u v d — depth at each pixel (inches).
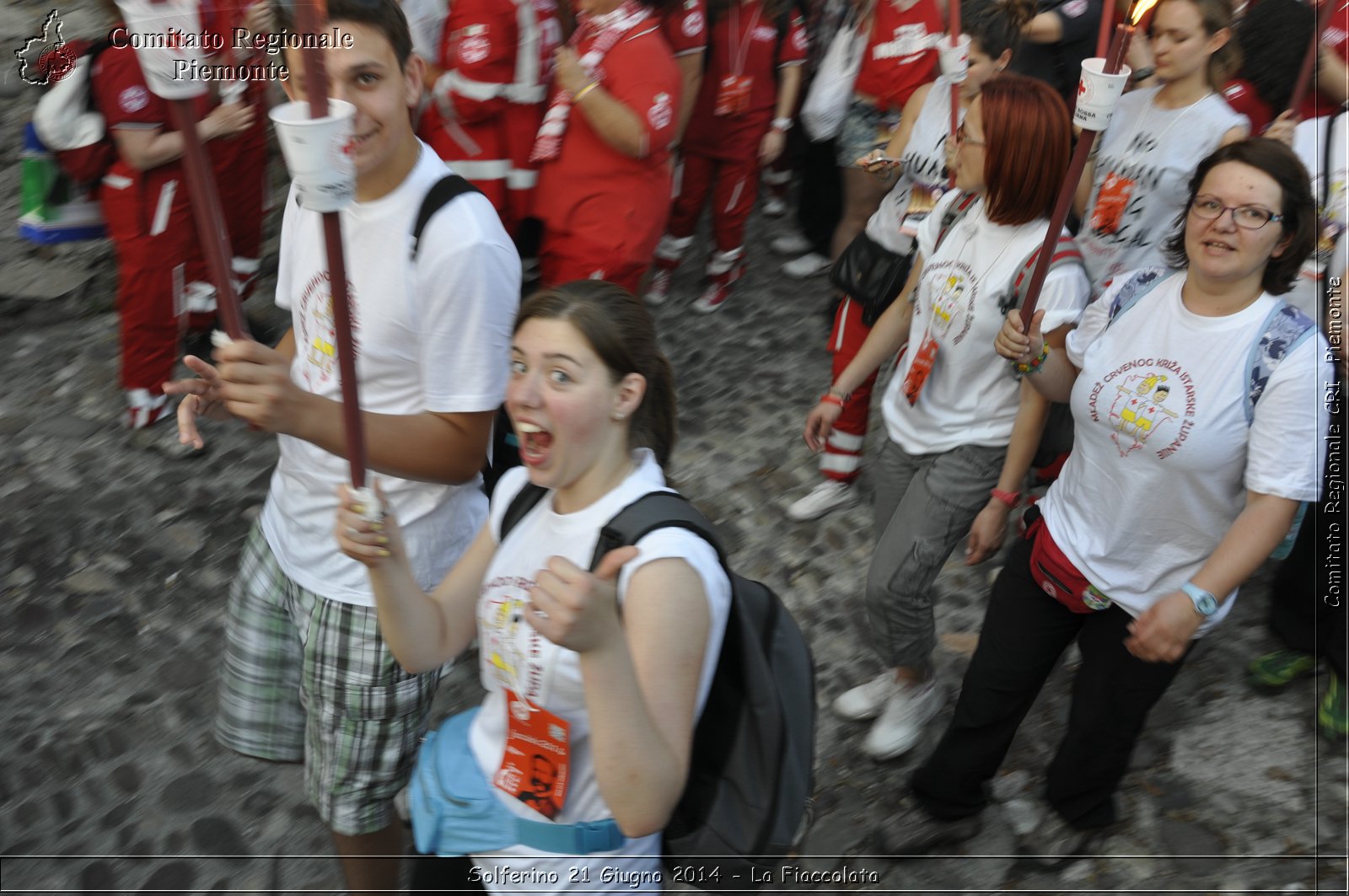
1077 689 106.0
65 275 208.7
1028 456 106.6
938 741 126.5
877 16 188.2
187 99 51.2
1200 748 126.9
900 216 146.9
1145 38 164.6
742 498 166.6
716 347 205.5
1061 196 85.6
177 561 150.3
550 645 67.0
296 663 96.7
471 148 160.7
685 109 189.3
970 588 150.7
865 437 171.5
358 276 81.5
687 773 64.6
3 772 120.1
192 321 188.1
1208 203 85.4
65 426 174.9
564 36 163.5
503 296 81.4
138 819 116.3
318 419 71.4
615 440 68.2
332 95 75.7
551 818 69.9
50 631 138.4
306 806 118.8
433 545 87.8
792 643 72.2
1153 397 90.7
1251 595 149.5
